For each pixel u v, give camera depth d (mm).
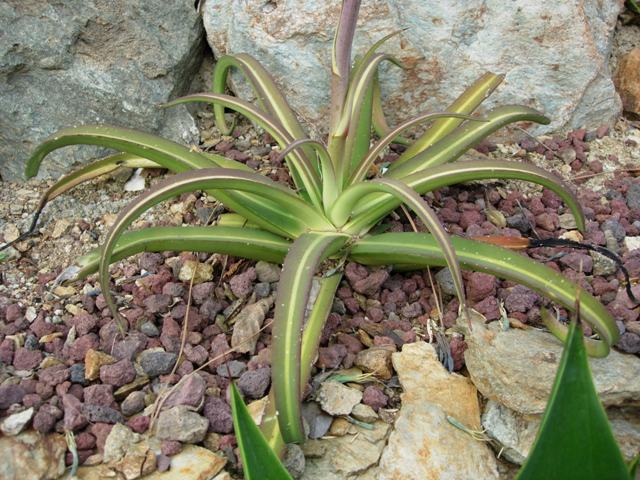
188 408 601
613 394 617
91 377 629
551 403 379
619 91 1026
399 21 857
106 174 845
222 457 584
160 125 883
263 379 633
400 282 749
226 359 664
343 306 713
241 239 679
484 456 619
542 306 654
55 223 808
